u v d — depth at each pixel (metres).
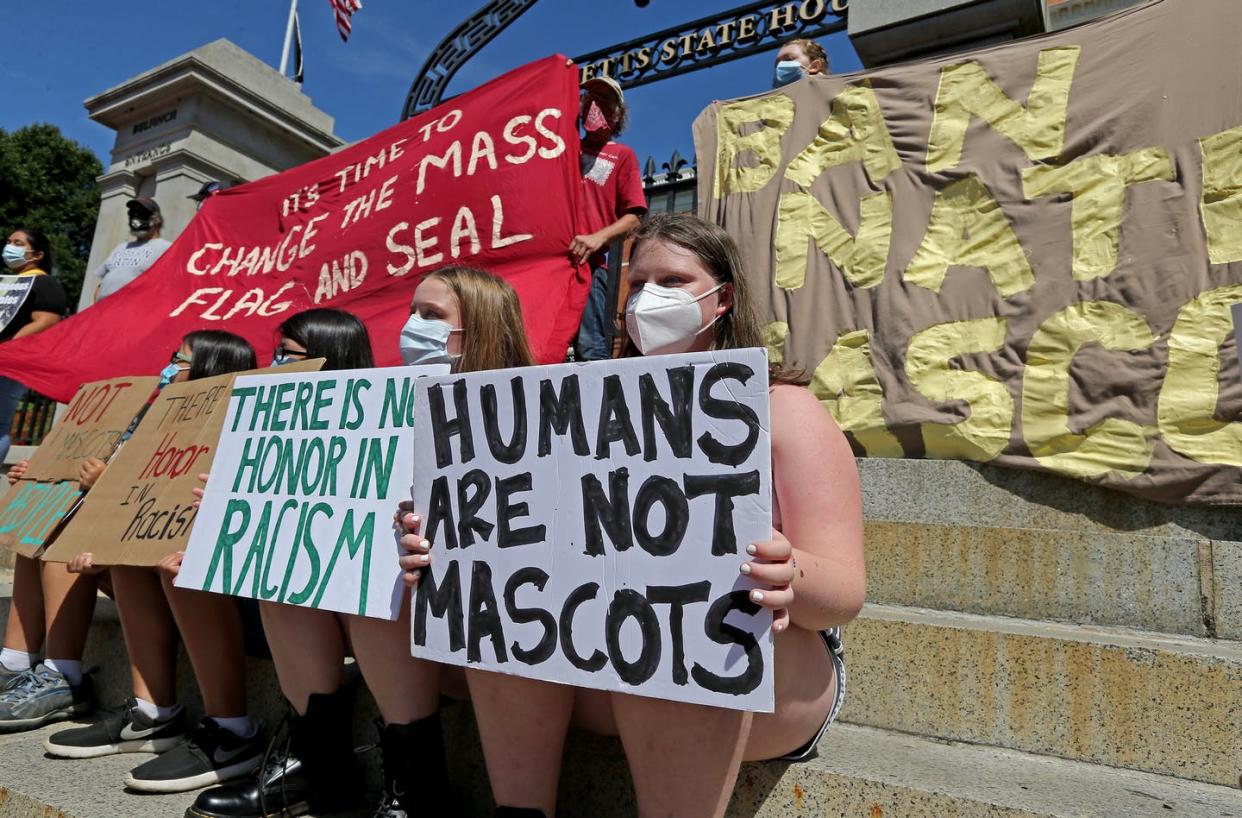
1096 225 2.59
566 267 2.93
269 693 1.92
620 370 1.17
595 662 1.11
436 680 1.46
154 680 1.96
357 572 1.45
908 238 2.97
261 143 6.84
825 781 1.26
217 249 4.11
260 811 1.51
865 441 2.85
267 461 1.71
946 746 1.55
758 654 1.00
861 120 3.25
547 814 1.27
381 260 3.41
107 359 3.84
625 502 1.13
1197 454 2.22
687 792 1.10
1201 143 2.47
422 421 1.37
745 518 1.04
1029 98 2.87
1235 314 1.18
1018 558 2.04
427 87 6.76
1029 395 2.53
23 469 2.42
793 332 3.13
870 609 2.09
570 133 3.10
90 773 1.78
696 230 1.38
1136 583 1.91
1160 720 1.43
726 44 5.30
